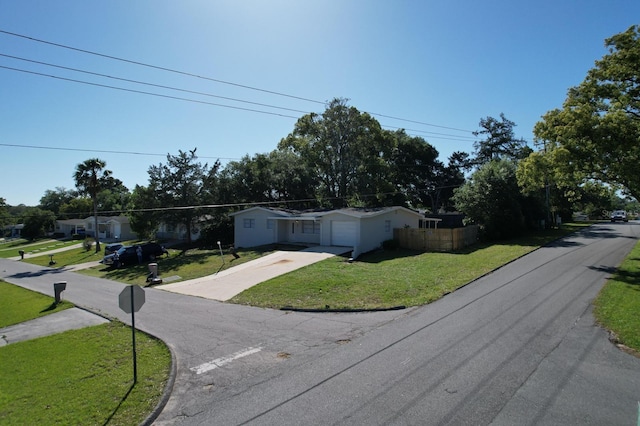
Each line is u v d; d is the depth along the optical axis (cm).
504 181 3002
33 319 1433
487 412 555
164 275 2300
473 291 1356
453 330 945
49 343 1077
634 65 1638
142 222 3516
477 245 2672
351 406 595
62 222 6825
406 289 1417
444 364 736
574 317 1008
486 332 916
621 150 1638
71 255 4153
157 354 901
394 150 5334
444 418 544
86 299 1758
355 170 4366
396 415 559
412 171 5631
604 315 1005
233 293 1573
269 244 3072
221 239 3744
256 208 3203
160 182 3538
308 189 4422
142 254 3030
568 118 1752
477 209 2995
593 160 1770
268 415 586
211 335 1034
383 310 1201
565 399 587
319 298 1378
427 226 3856
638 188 1766
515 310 1095
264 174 4122
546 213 3934
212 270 2228
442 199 5884
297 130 4631
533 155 2039
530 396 599
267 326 1097
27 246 5688
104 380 762
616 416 536
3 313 1612
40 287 2284
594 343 823
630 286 1298
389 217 2772
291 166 4228
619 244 2464
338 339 942
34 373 834
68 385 749
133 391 703
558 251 2220
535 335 882
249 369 783
